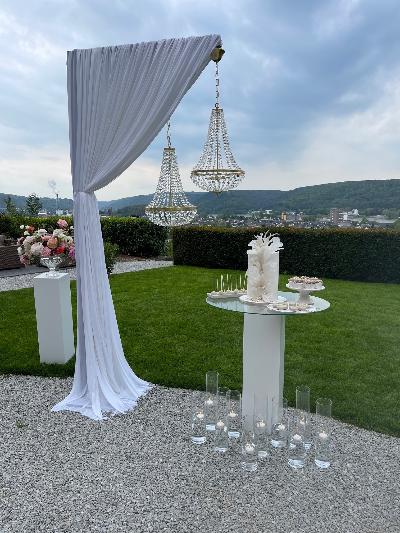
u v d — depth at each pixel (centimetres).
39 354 486
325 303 335
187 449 312
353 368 460
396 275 933
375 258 945
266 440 303
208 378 348
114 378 395
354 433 334
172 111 326
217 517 240
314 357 492
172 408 379
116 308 716
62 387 421
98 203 381
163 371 455
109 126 342
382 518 240
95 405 367
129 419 359
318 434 296
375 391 405
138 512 244
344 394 399
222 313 684
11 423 351
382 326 611
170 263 1275
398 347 525
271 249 328
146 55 324
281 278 985
